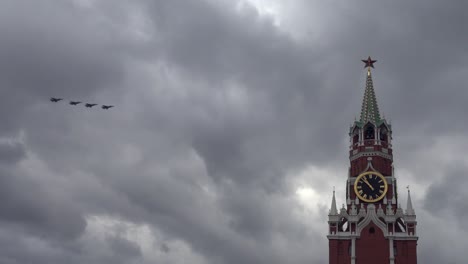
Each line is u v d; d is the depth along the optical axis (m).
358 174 158.50
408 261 147.75
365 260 148.62
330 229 152.25
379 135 161.25
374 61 173.75
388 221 150.62
